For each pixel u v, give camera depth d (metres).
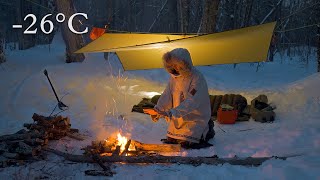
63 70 11.48
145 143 5.77
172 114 5.41
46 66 11.87
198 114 5.57
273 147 5.41
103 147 4.97
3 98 8.59
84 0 32.53
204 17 15.09
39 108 7.98
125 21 32.53
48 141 5.54
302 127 6.42
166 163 4.69
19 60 13.46
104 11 31.39
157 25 30.61
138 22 34.50
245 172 4.37
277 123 6.98
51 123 5.61
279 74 17.19
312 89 8.25
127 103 8.57
